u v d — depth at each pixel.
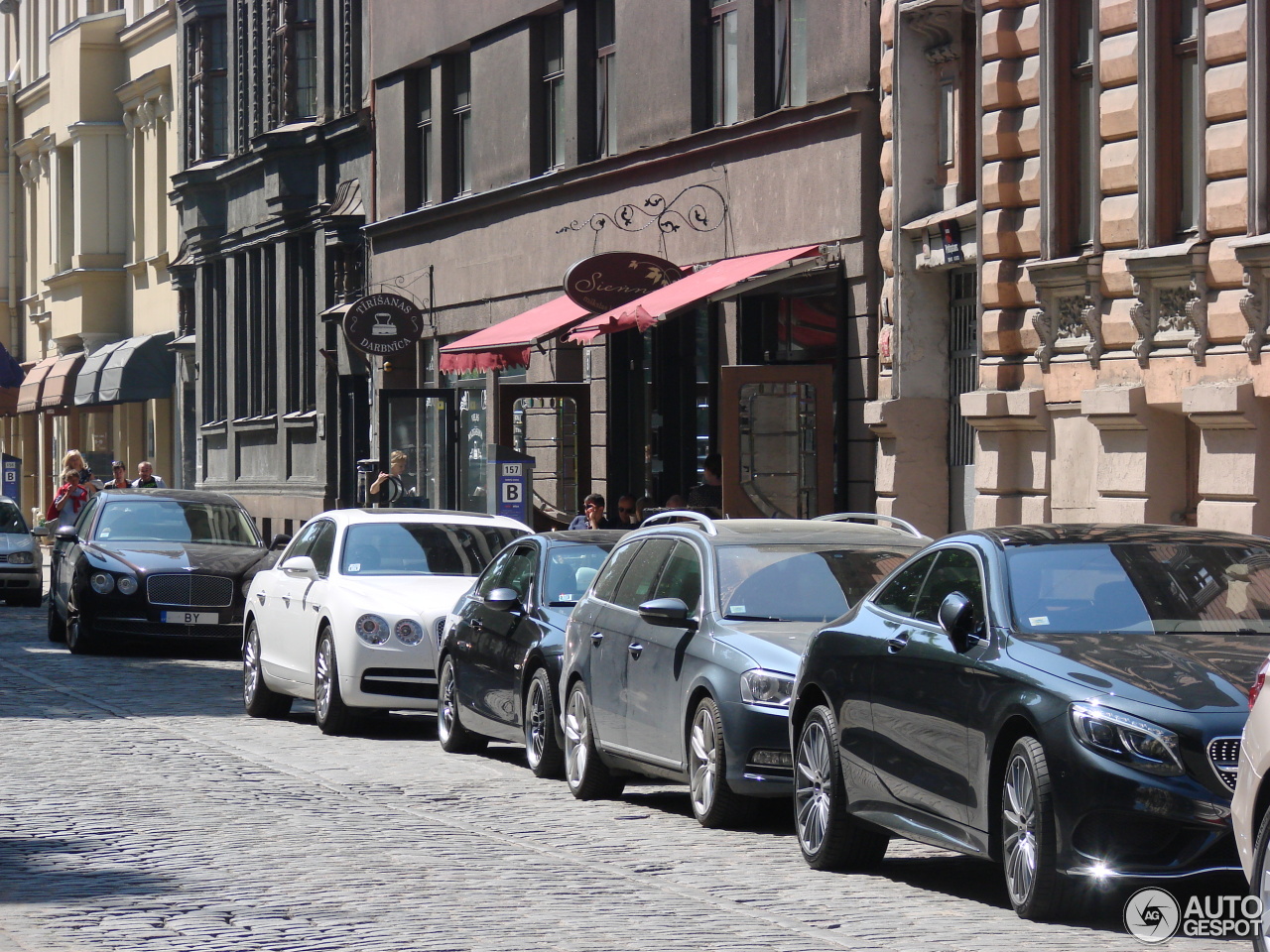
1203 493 23.48
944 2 28.41
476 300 44.69
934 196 29.72
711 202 34.91
